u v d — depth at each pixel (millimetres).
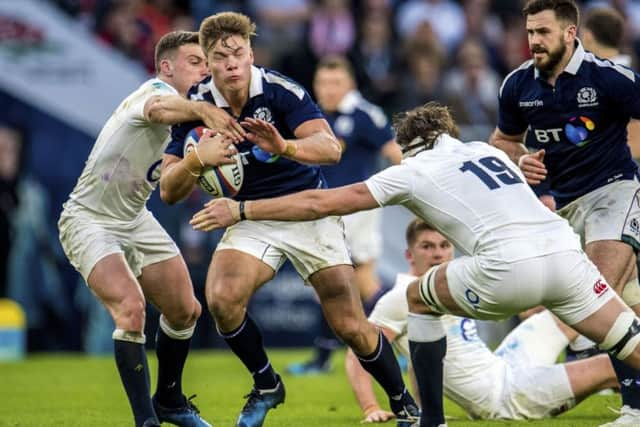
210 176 22922
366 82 54344
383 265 49250
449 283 21188
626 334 20891
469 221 20797
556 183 25500
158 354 24688
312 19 56438
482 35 58281
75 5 54281
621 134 24859
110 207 23922
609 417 26062
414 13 58938
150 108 22391
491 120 54656
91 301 49469
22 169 49156
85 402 32219
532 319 27219
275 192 23344
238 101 22672
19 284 49094
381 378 23734
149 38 54344
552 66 24297
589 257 24531
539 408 25688
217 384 36344
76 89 49625
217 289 23000
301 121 22656
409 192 21078
